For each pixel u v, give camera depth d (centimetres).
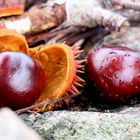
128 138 36
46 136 36
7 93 39
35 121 37
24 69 40
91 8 49
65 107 42
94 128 37
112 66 42
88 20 49
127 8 51
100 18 48
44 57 43
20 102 39
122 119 37
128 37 52
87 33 51
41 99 42
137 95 43
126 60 42
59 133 36
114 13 49
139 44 51
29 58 40
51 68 43
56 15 49
